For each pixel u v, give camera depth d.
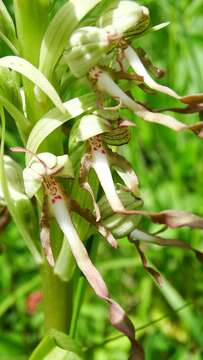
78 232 0.16
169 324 0.27
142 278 0.28
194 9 0.32
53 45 0.15
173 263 0.28
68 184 0.16
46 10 0.16
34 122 0.16
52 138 0.16
